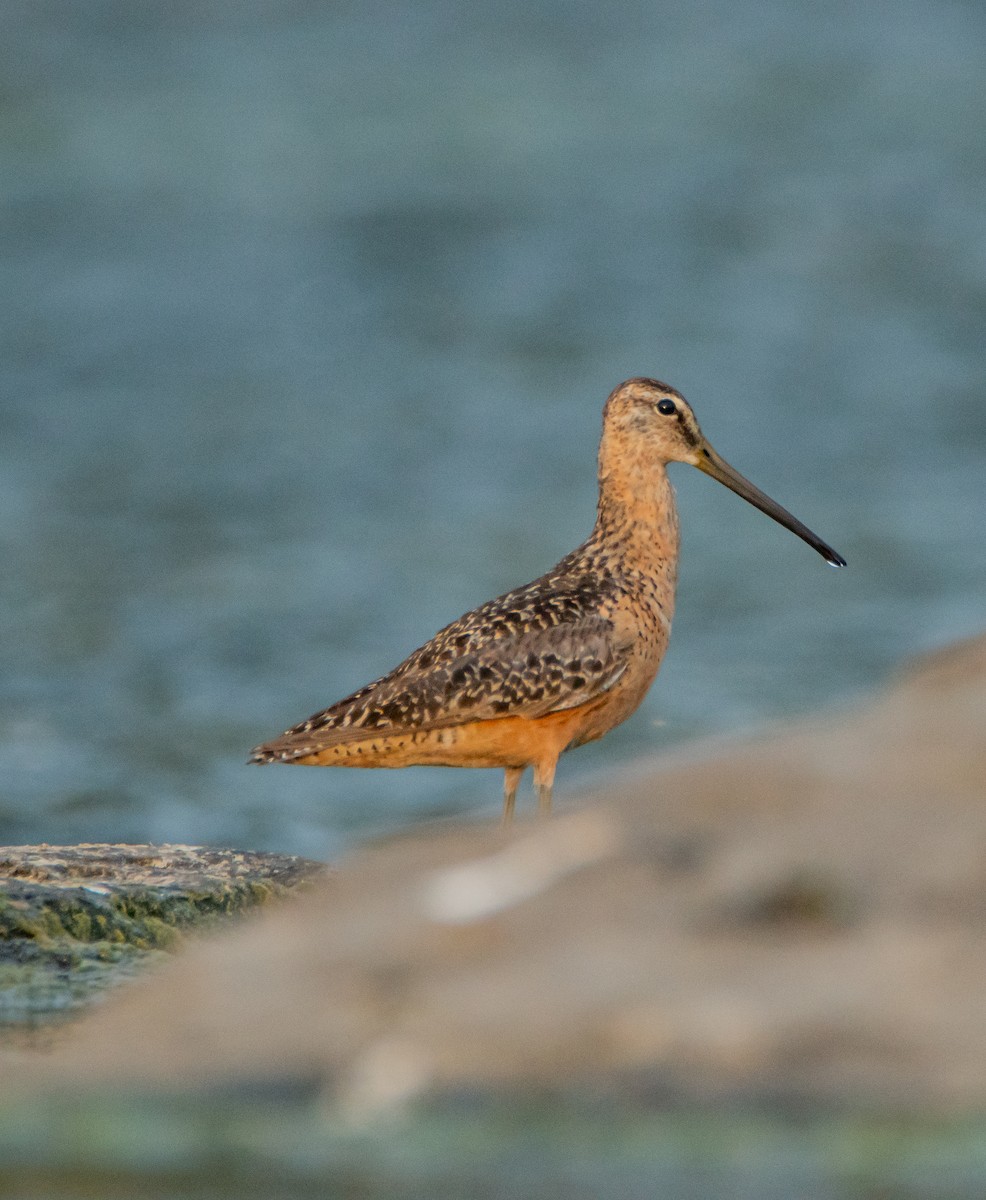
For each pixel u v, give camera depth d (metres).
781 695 16.97
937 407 27.31
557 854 5.56
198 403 28.44
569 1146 4.86
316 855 13.04
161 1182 4.87
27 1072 5.43
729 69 48.09
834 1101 4.78
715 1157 4.80
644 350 30.34
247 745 15.62
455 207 37.88
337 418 27.38
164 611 19.25
